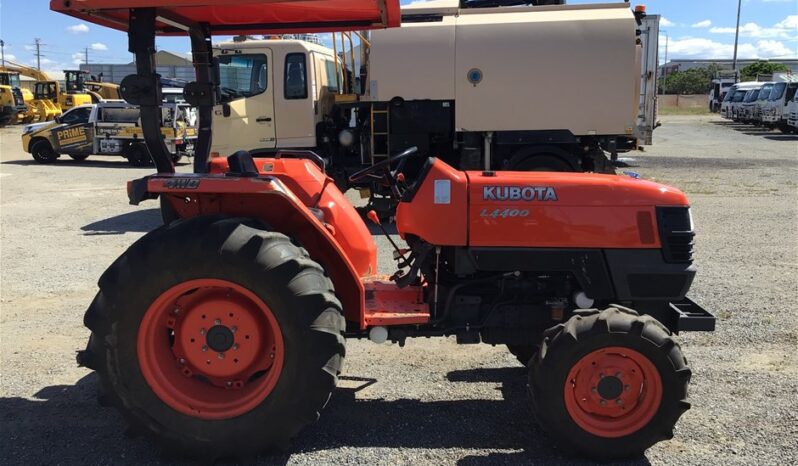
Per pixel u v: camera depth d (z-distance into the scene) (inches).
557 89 349.7
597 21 343.0
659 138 993.5
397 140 369.4
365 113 383.9
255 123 381.4
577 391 124.7
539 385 124.1
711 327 134.0
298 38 393.4
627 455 125.0
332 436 136.1
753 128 1203.2
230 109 374.9
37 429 139.6
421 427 140.3
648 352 121.4
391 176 153.3
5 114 1244.5
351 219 160.1
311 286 122.1
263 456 127.5
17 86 1353.3
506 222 135.4
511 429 139.6
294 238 132.2
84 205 460.1
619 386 123.7
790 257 284.0
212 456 123.6
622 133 351.3
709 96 1897.1
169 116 677.9
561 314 138.8
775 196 453.4
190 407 123.7
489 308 142.5
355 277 134.6
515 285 141.9
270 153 357.7
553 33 345.1
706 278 251.6
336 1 142.6
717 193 468.8
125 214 423.2
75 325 205.5
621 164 648.4
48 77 1428.4
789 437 134.6
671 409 122.3
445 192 136.6
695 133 1095.6
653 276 134.1
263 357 128.0
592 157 362.9
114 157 845.2
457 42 351.3
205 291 126.0
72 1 123.3
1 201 475.2
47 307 223.6
